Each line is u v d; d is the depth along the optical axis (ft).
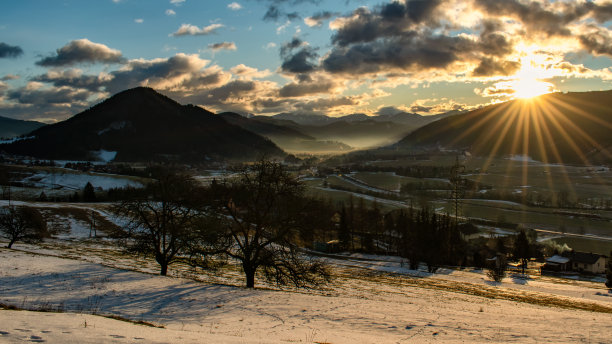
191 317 59.31
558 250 315.58
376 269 223.71
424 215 297.94
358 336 51.11
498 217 451.53
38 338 30.91
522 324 67.62
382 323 62.18
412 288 140.67
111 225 318.24
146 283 90.33
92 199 458.09
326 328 56.59
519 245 293.84
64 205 364.79
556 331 61.82
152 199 120.47
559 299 140.87
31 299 62.03
